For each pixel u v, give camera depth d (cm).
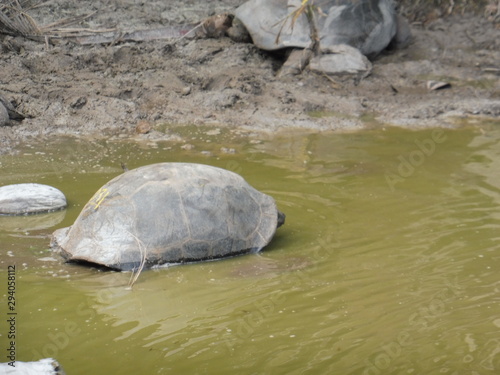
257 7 1336
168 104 1133
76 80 1168
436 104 1190
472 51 1421
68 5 1380
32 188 772
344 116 1136
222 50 1317
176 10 1421
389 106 1184
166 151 958
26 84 1127
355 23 1323
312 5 1313
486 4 1532
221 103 1141
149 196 644
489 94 1243
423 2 1552
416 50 1419
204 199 652
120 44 1291
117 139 1002
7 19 1262
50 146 963
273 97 1181
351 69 1273
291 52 1308
